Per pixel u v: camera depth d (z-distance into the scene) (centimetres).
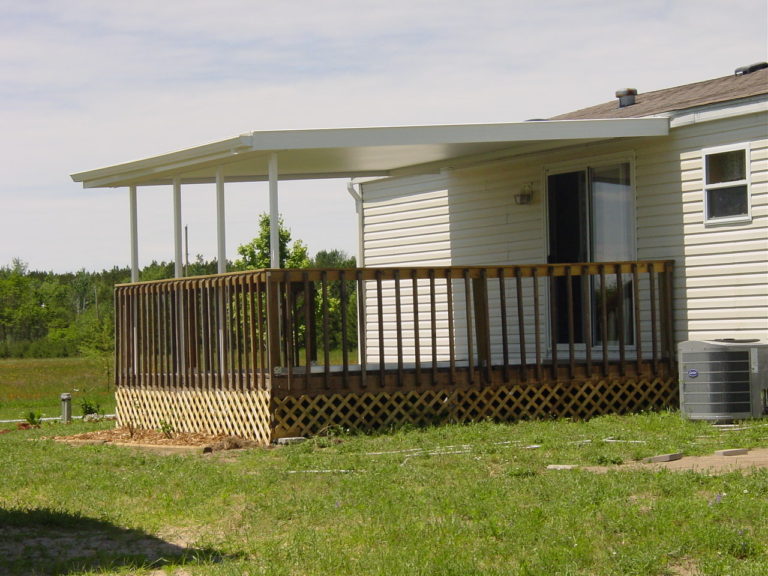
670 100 1634
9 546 738
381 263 2053
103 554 700
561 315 1666
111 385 3559
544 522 713
